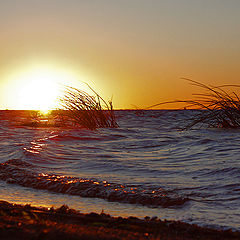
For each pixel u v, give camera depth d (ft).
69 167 18.98
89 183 14.55
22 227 7.07
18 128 42.57
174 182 15.24
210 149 24.84
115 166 19.24
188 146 26.94
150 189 13.87
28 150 23.40
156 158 22.04
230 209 11.48
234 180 15.14
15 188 14.85
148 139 31.83
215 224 9.96
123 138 32.89
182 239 7.87
